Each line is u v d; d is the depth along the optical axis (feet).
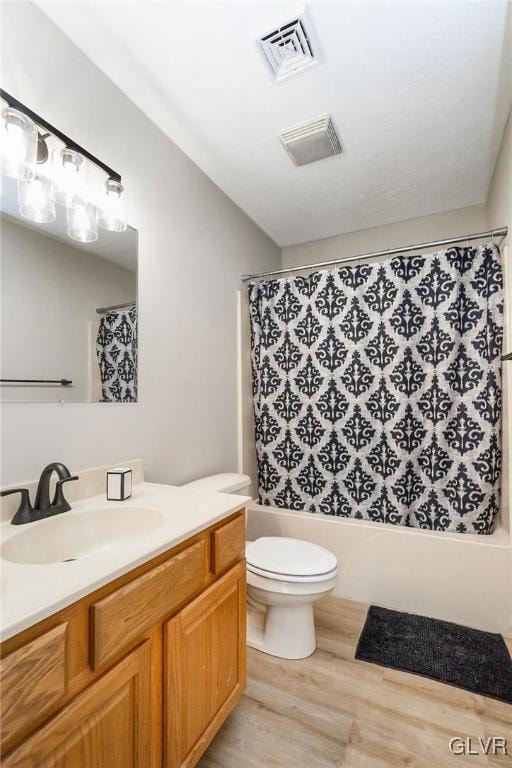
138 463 5.22
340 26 4.30
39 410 4.03
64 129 4.35
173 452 6.05
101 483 4.58
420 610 6.36
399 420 6.89
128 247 5.26
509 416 5.96
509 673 4.99
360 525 6.88
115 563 2.63
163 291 5.92
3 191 3.70
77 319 4.47
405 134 6.07
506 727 4.17
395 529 6.66
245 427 8.24
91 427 4.62
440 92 5.22
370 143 6.28
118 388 5.03
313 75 4.96
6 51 3.76
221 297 7.57
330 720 4.25
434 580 6.27
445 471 6.56
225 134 6.05
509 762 3.75
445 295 6.58
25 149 3.61
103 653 2.47
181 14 4.16
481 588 5.97
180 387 6.26
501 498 6.58
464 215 8.47
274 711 4.37
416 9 4.12
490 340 6.27
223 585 3.86
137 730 2.75
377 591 6.66
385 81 5.04
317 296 7.67
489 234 6.21
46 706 2.12
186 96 5.28
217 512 3.85
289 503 7.86
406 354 6.87
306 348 7.75
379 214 8.71
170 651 3.05
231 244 7.98
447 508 6.53
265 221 8.98
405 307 6.90
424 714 4.34
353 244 9.63
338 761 3.76
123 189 4.71
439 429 6.59
